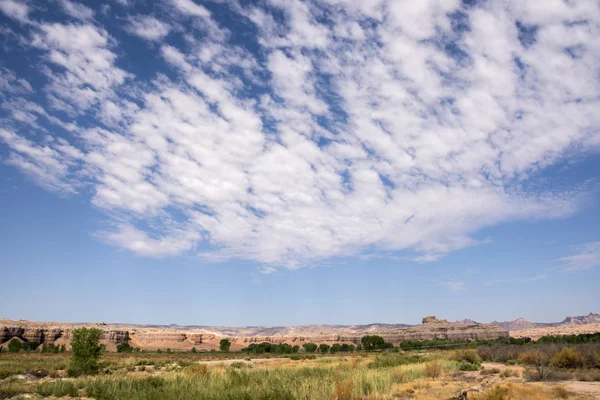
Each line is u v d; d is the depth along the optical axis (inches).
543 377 1231.5
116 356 3531.0
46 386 993.5
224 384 1006.4
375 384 975.6
